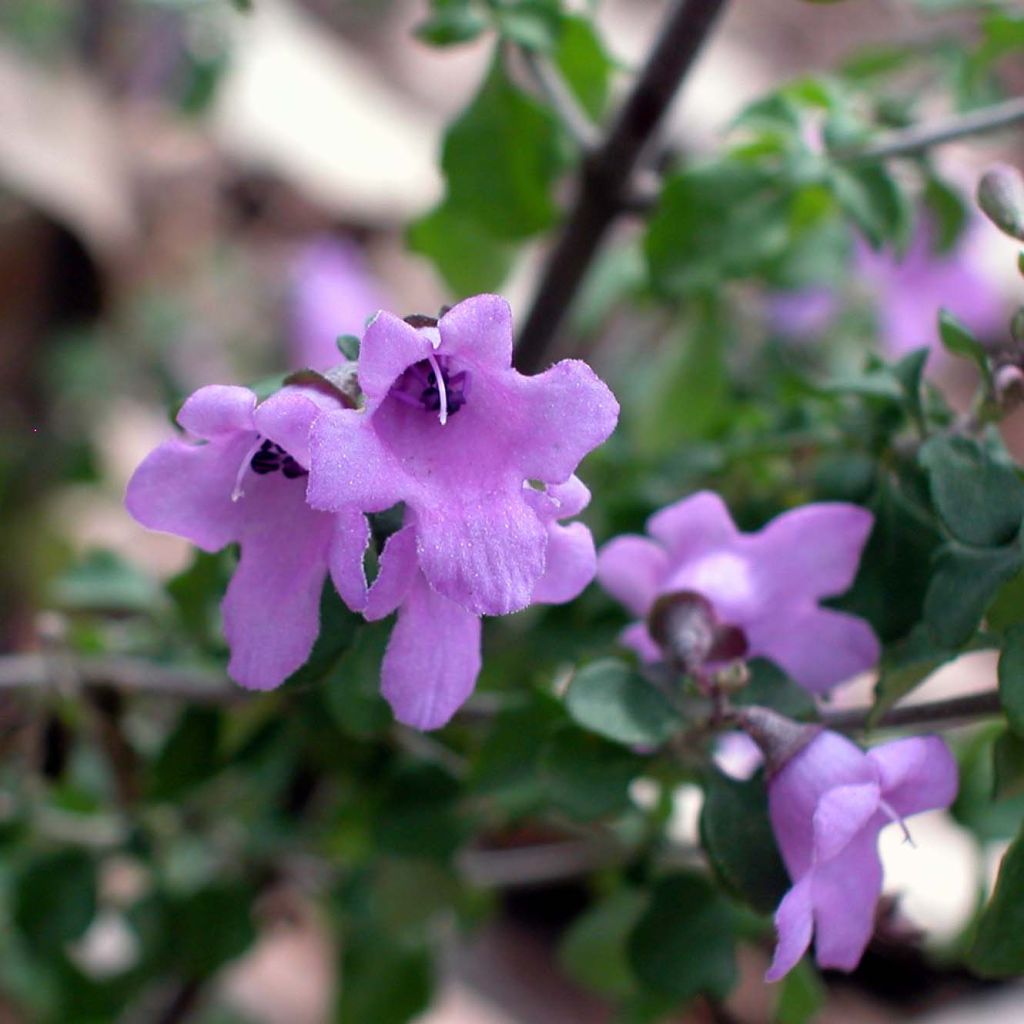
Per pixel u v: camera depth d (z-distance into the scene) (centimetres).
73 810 28
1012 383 21
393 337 18
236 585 19
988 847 26
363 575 18
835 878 20
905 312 35
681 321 30
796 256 29
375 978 29
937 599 21
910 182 27
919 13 27
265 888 29
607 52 26
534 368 27
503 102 25
